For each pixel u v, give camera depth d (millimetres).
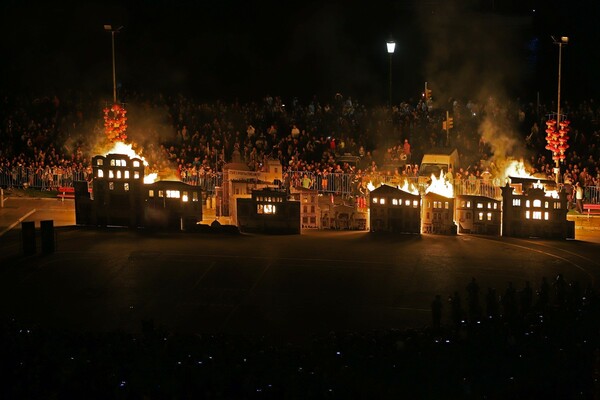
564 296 43156
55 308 44844
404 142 82500
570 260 54312
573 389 34781
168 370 32594
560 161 77750
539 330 37844
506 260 54031
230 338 36406
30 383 31828
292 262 52938
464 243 58969
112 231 61938
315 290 47656
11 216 68062
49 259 53375
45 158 79438
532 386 34562
